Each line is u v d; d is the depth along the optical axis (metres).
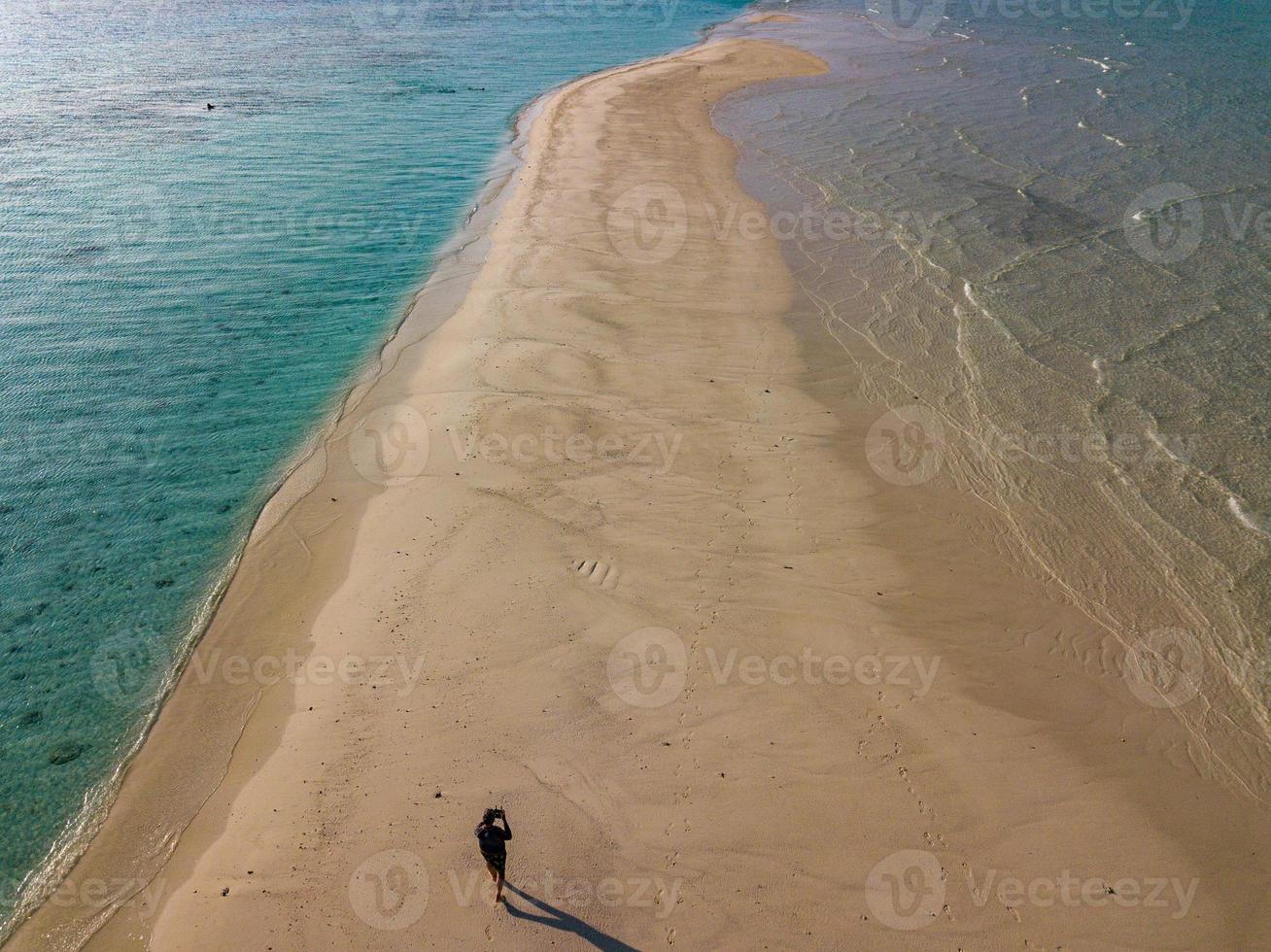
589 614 13.00
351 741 11.12
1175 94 41.84
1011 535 14.92
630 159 36.38
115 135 40.00
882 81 49.09
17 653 12.81
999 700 11.75
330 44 65.88
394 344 22.14
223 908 9.27
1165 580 13.95
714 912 9.15
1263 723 11.56
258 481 16.80
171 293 24.77
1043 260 24.94
